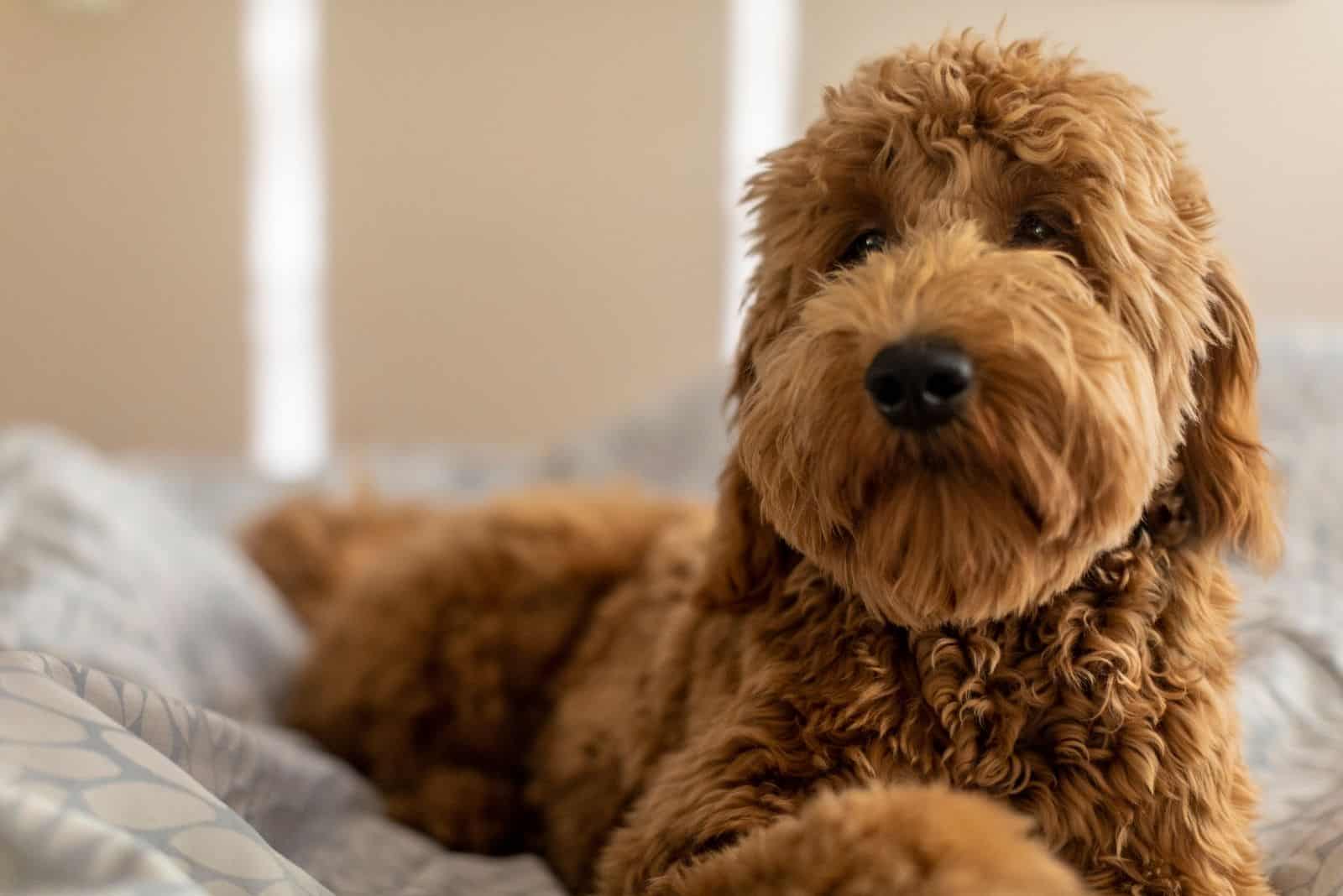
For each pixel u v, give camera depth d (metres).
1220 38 3.01
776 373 1.13
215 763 1.27
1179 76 3.04
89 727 1.01
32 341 3.75
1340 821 1.25
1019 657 1.14
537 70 3.54
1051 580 1.07
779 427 1.11
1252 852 1.16
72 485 1.95
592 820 1.45
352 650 1.87
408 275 3.67
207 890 0.91
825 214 1.24
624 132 3.54
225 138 3.63
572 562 1.81
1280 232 3.04
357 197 3.63
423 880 1.35
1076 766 1.12
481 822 1.64
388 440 3.76
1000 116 1.15
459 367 3.71
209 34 3.58
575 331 3.66
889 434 0.99
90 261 3.71
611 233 3.60
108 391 3.78
